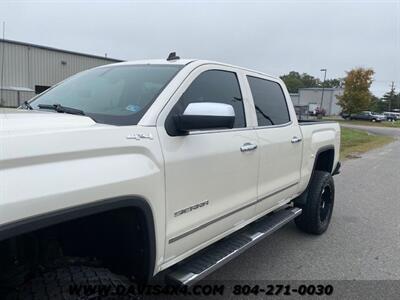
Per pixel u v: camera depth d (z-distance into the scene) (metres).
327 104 82.81
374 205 7.58
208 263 3.13
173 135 2.72
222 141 3.22
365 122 65.50
